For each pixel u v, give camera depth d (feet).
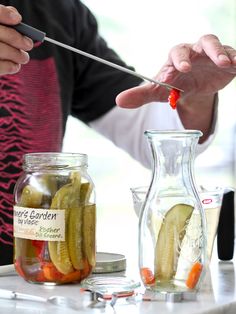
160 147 2.95
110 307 2.71
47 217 3.02
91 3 8.52
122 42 8.69
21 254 3.08
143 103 3.74
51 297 2.80
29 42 3.28
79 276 3.08
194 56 3.61
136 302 2.79
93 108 4.84
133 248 3.97
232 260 3.62
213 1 9.04
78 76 4.78
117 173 8.83
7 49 3.29
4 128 4.38
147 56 8.75
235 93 9.04
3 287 3.04
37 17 4.56
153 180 2.99
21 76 4.43
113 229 7.50
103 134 4.94
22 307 2.75
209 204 3.40
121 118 4.77
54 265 3.02
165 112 4.36
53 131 4.53
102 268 3.29
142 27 8.74
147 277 2.93
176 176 2.96
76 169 3.10
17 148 4.38
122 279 3.04
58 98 4.57
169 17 8.81
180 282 2.90
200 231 2.94
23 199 3.07
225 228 3.59
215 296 2.89
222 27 9.12
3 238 4.29
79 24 4.73
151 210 2.94
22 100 4.42
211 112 4.04
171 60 3.60
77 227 3.05
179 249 2.91
